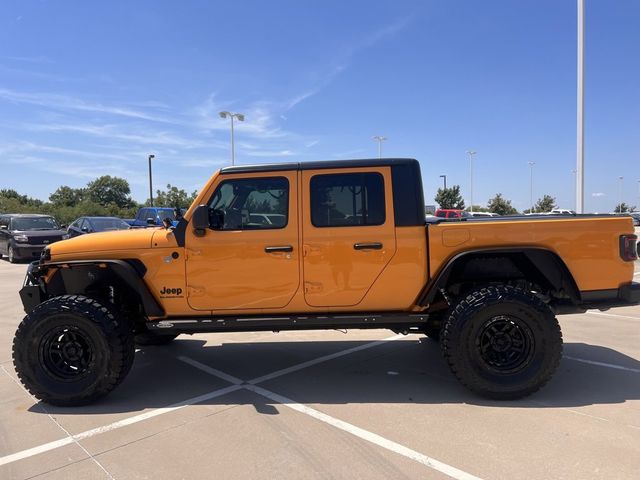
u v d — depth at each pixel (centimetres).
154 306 445
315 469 311
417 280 439
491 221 439
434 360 550
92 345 420
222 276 442
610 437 348
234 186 447
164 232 453
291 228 440
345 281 440
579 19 1510
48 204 5875
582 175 1542
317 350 602
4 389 473
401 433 361
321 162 446
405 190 439
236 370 526
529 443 340
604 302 437
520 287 468
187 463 322
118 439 359
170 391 462
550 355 410
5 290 1115
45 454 337
